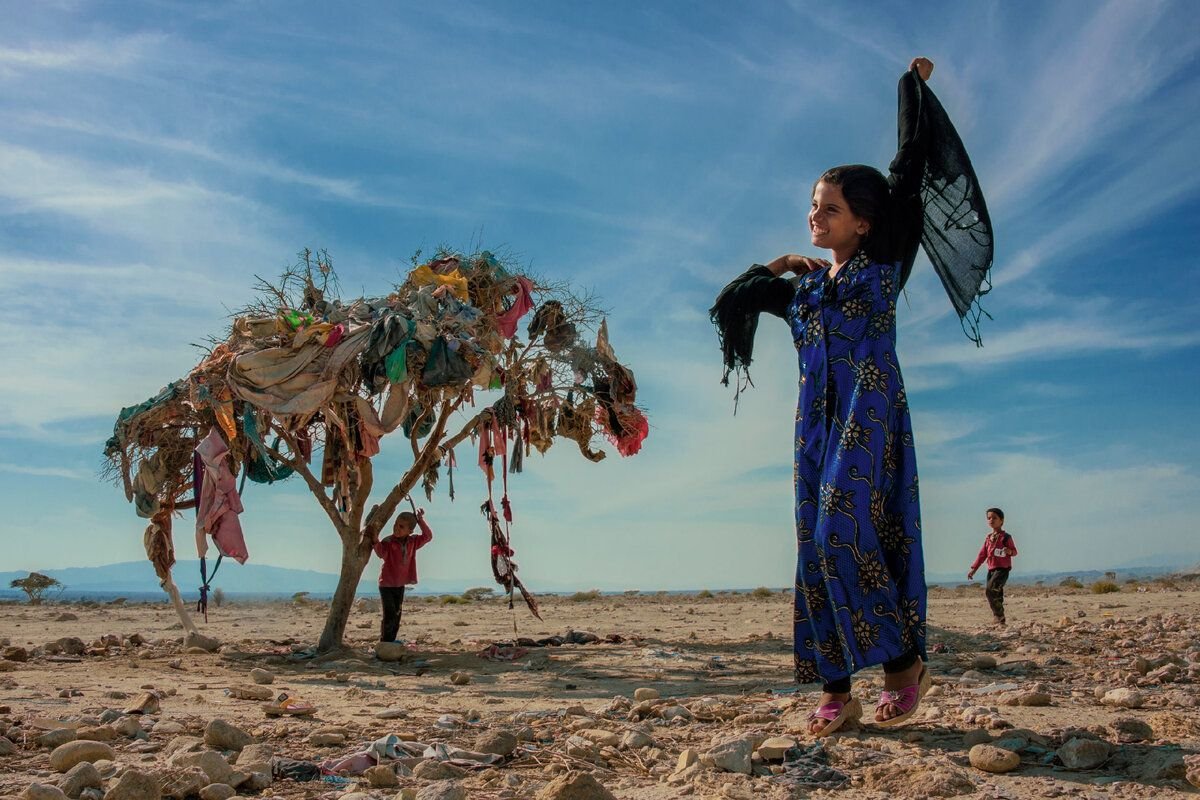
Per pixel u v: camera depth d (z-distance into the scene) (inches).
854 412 172.2
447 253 510.0
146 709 235.9
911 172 178.7
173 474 528.7
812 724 183.0
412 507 512.4
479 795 143.7
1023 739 171.5
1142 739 172.7
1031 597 1103.0
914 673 176.7
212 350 475.8
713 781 148.3
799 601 182.9
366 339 457.4
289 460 498.0
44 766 166.4
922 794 139.3
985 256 177.9
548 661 441.4
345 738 196.9
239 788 150.9
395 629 502.6
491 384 490.9
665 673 382.0
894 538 174.7
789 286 197.9
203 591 461.4
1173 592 1138.7
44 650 467.2
